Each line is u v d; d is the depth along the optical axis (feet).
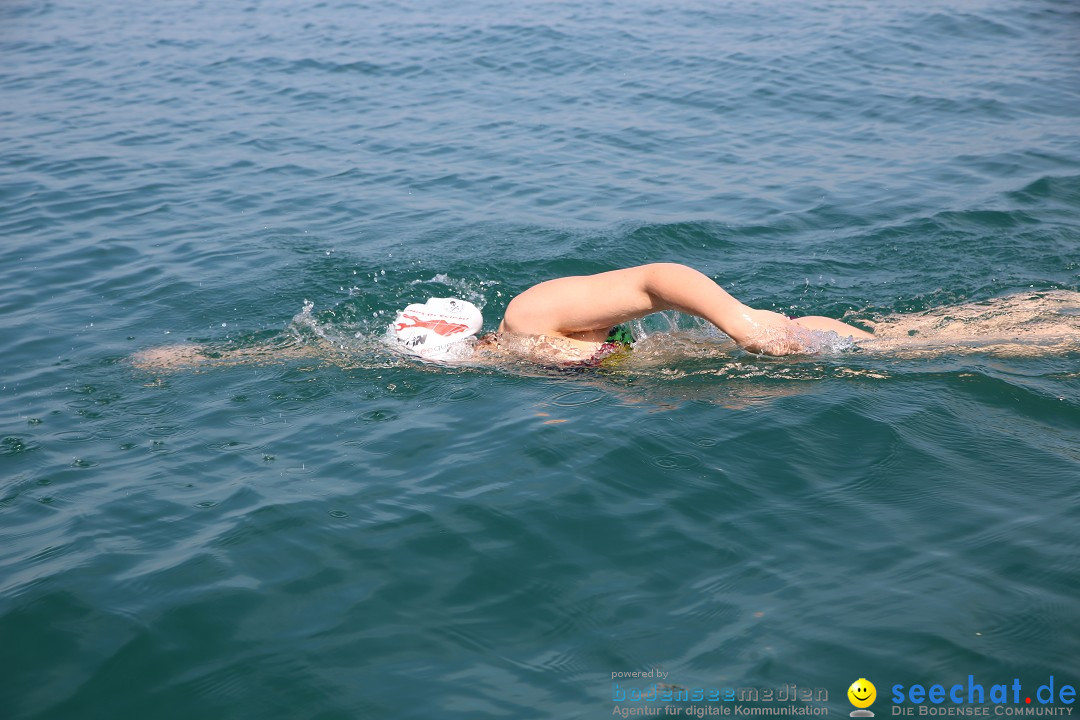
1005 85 41.63
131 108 43.32
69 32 61.57
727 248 25.66
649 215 28.22
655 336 19.08
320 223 28.63
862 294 21.97
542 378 17.71
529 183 31.89
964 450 14.53
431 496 14.03
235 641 11.32
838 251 24.99
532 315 18.33
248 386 18.03
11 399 17.85
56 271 25.03
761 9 60.03
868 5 59.47
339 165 34.65
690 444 14.99
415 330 19.30
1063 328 18.49
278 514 13.75
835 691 10.13
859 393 16.19
